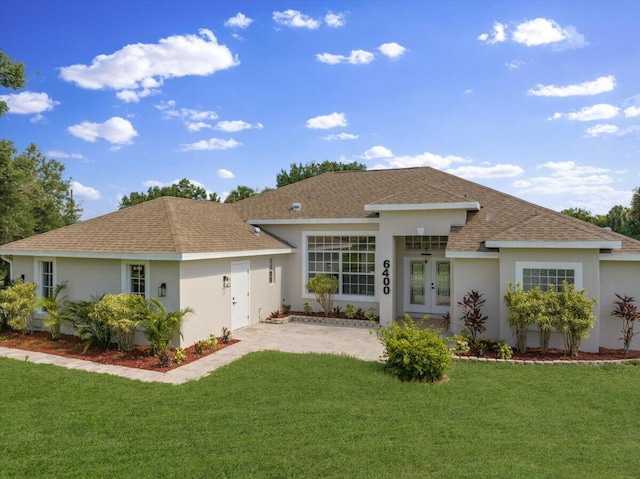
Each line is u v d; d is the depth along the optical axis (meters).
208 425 7.16
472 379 9.98
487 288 14.04
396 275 18.94
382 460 6.02
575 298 11.83
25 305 14.09
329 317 17.48
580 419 7.69
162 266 12.72
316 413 7.75
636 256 12.55
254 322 16.80
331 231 18.47
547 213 15.66
